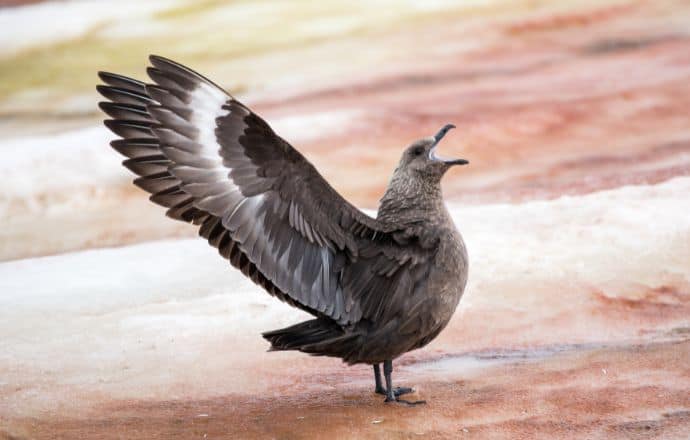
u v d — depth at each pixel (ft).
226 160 31.30
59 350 43.78
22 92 111.96
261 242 32.17
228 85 107.65
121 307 49.80
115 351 43.42
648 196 61.36
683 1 129.59
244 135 31.07
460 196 71.15
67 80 115.14
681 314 46.47
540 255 52.31
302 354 42.60
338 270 33.78
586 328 45.21
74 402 38.11
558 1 132.67
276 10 137.08
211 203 31.27
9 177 79.41
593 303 47.24
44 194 77.15
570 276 49.65
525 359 41.42
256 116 30.53
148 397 38.50
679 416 34.88
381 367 41.11
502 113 90.74
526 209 60.85
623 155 80.23
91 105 106.32
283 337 33.88
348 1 138.41
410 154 35.60
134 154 31.81
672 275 49.67
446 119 89.61
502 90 99.14
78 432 35.14
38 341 45.11
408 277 34.32
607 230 55.16
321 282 33.55
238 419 35.78
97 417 36.60
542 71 105.70
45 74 117.70
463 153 83.35
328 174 79.61
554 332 44.75
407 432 34.14
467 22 125.39
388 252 34.12
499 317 45.98
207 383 39.70
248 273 33.17
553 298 47.67
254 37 125.08
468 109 92.17
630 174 73.41
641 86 97.55
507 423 34.68
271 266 32.45
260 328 45.37
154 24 134.72
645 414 35.14
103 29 134.31
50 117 102.63
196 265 56.29
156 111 30.42
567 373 39.22
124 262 58.03
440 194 35.50
